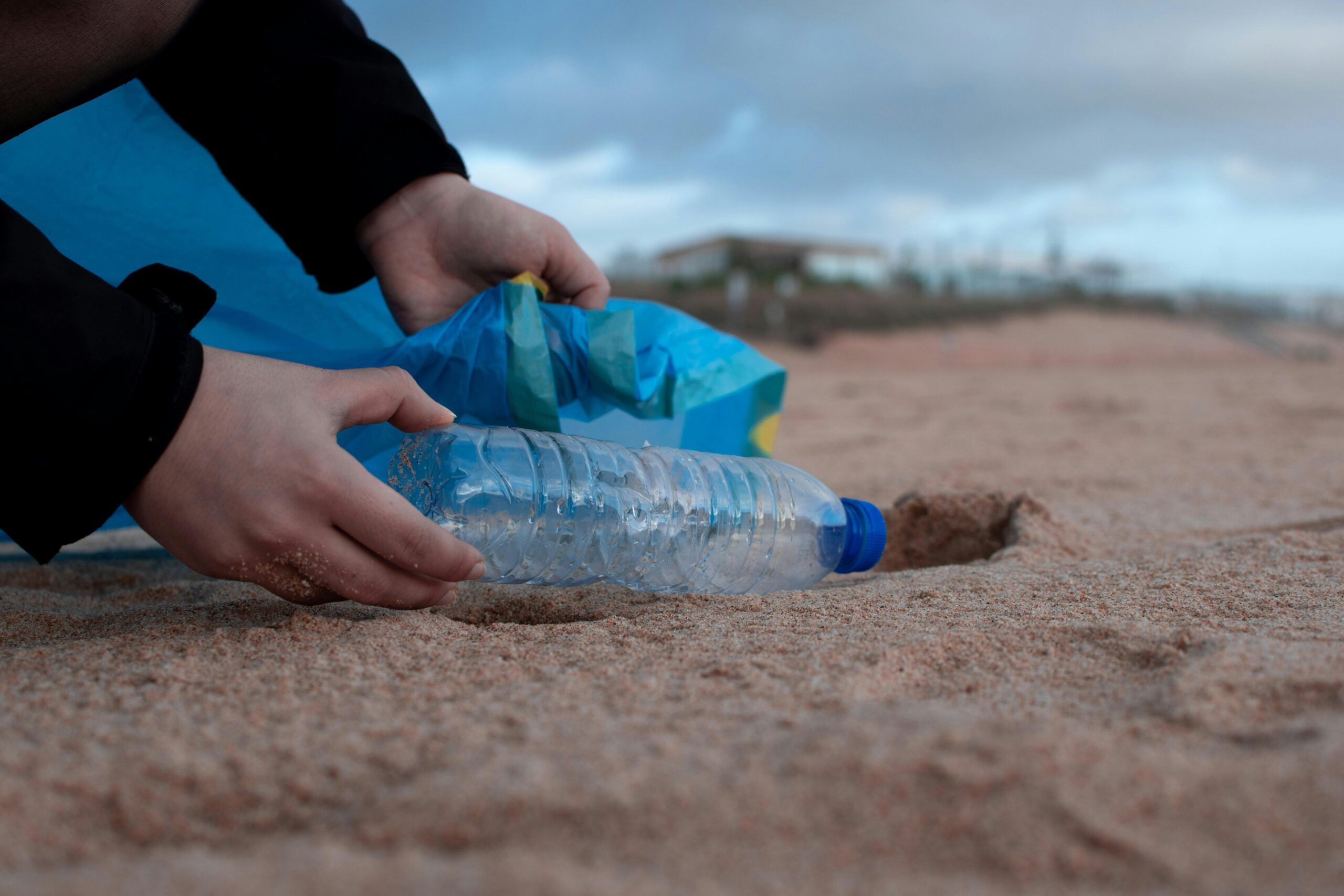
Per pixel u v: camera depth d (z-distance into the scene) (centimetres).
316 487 117
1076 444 502
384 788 88
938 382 1173
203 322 204
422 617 142
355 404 126
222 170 179
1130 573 174
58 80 125
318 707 106
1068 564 190
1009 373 1477
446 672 118
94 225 196
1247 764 82
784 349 1817
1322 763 81
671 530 176
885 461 434
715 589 183
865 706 102
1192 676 106
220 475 115
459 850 77
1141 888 69
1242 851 72
